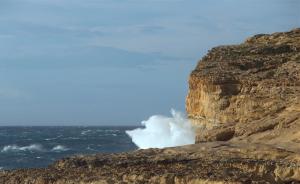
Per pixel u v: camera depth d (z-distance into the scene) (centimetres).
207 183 3119
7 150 10262
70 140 12850
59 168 3788
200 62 5475
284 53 5344
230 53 5438
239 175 3166
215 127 4728
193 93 5297
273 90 4709
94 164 3659
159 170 3341
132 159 3631
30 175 3678
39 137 14650
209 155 3597
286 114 4453
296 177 3209
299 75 4788
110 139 13000
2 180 3744
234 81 4953
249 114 4722
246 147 3672
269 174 3247
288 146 3803
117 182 3294
